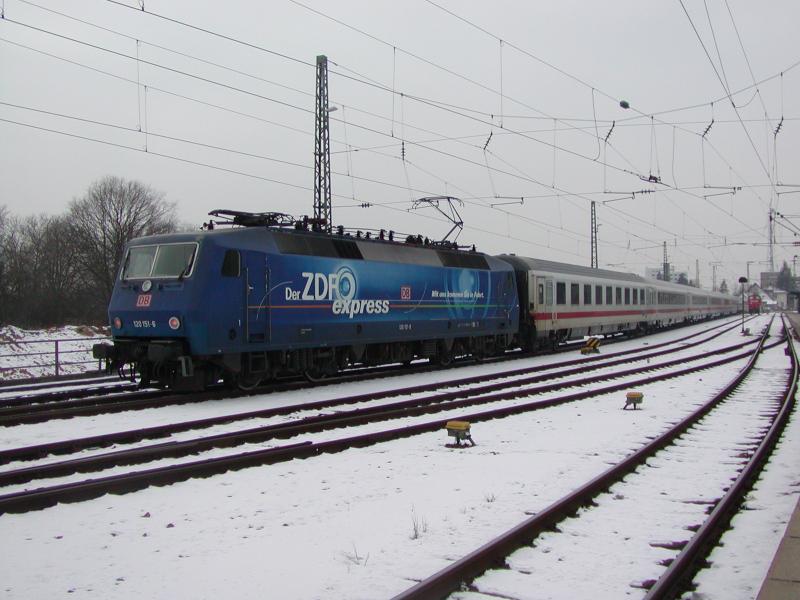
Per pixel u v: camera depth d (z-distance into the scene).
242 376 16.44
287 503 7.49
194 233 15.20
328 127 24.97
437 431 11.94
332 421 11.99
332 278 18.09
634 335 46.31
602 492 7.87
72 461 8.79
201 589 5.19
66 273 54.81
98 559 5.83
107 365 15.84
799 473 8.96
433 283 21.98
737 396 16.80
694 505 7.41
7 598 5.05
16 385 20.05
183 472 8.30
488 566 5.59
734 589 5.24
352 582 5.30
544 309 29.77
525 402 15.55
